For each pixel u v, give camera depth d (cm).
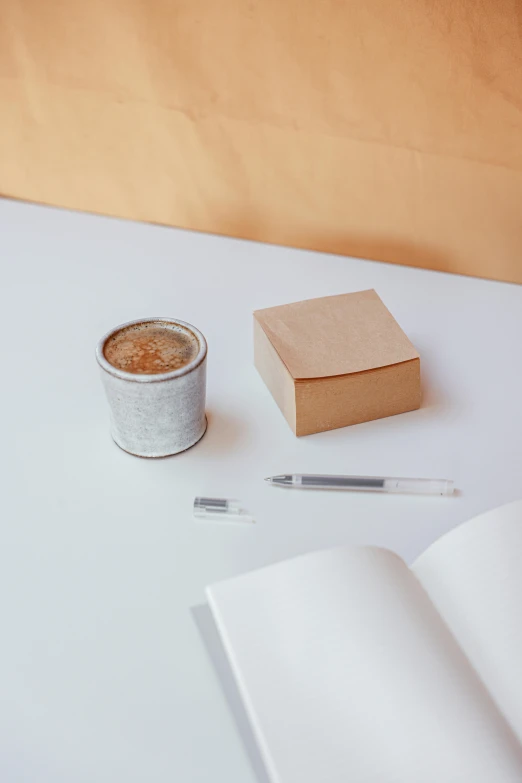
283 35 96
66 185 113
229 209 109
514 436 83
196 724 64
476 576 66
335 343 84
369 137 99
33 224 111
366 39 93
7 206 114
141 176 110
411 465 81
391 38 92
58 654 67
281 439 83
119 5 99
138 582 72
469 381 89
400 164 99
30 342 93
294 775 57
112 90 104
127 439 81
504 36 89
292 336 85
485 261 102
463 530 69
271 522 76
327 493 79
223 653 68
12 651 68
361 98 97
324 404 82
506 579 66
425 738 58
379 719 59
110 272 103
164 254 106
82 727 64
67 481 79
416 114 96
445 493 78
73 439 83
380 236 105
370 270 104
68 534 75
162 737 63
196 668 67
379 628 63
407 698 59
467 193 99
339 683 61
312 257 106
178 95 103
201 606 70
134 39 100
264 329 85
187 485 79
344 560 66
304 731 59
